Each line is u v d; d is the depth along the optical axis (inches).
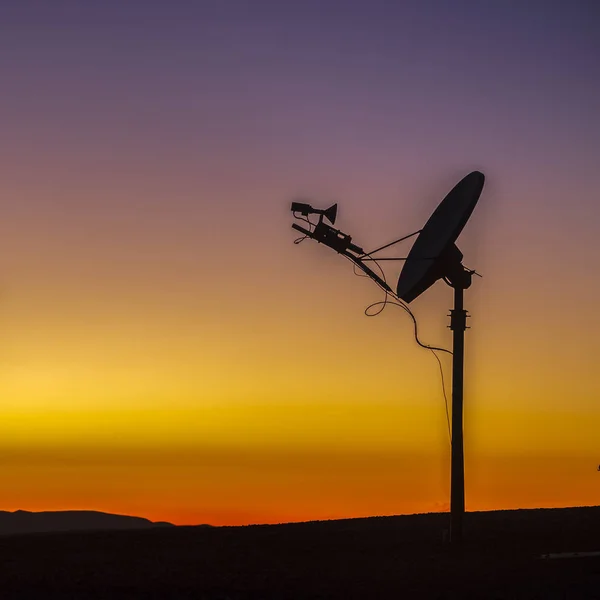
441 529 1024.9
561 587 685.3
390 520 1132.5
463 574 748.0
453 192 1001.5
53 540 968.9
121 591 690.2
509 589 683.4
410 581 722.8
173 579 735.1
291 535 999.0
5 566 800.9
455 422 951.6
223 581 726.5
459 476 939.3
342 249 1010.1
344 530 1037.2
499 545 906.7
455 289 968.9
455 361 962.7
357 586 706.2
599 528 1000.9
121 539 976.9
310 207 1013.8
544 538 941.2
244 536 993.5
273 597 669.9
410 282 984.3
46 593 683.4
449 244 930.1
